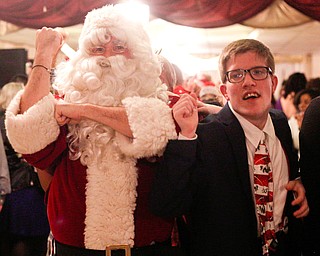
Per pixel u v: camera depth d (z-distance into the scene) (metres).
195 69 3.97
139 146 1.46
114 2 2.83
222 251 1.58
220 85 1.73
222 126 1.64
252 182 1.63
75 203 1.51
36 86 1.50
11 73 3.97
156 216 1.55
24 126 1.45
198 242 1.62
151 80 1.56
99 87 1.51
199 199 1.62
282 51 9.09
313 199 1.71
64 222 1.52
